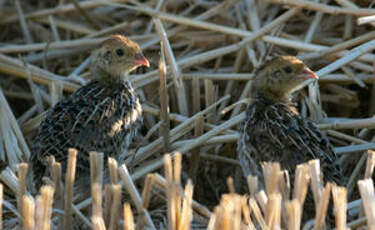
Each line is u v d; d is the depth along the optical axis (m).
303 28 14.17
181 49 14.40
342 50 12.64
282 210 8.55
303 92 12.74
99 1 14.53
